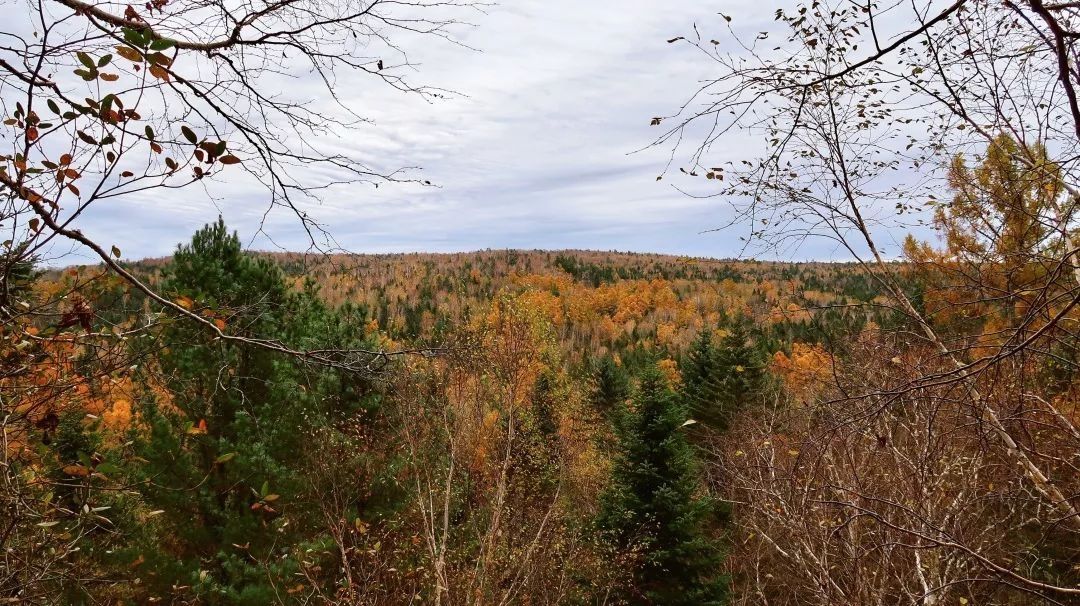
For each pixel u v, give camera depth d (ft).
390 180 8.70
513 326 33.96
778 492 20.44
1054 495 11.65
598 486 44.98
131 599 24.94
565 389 50.90
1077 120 5.41
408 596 29.48
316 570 26.78
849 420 10.92
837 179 14.32
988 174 12.59
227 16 7.40
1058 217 10.47
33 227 7.25
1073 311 11.27
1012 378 12.36
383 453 31.94
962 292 13.19
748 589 29.37
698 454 52.16
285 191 8.34
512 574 32.42
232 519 27.25
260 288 29.63
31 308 8.89
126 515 24.85
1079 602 15.44
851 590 19.30
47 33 6.30
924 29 6.57
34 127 6.52
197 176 7.16
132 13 7.01
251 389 27.43
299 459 29.58
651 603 34.24
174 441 25.64
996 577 10.20
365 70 8.13
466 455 35.47
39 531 10.15
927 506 15.99
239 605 24.80
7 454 9.46
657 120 8.68
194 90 7.59
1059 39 5.45
